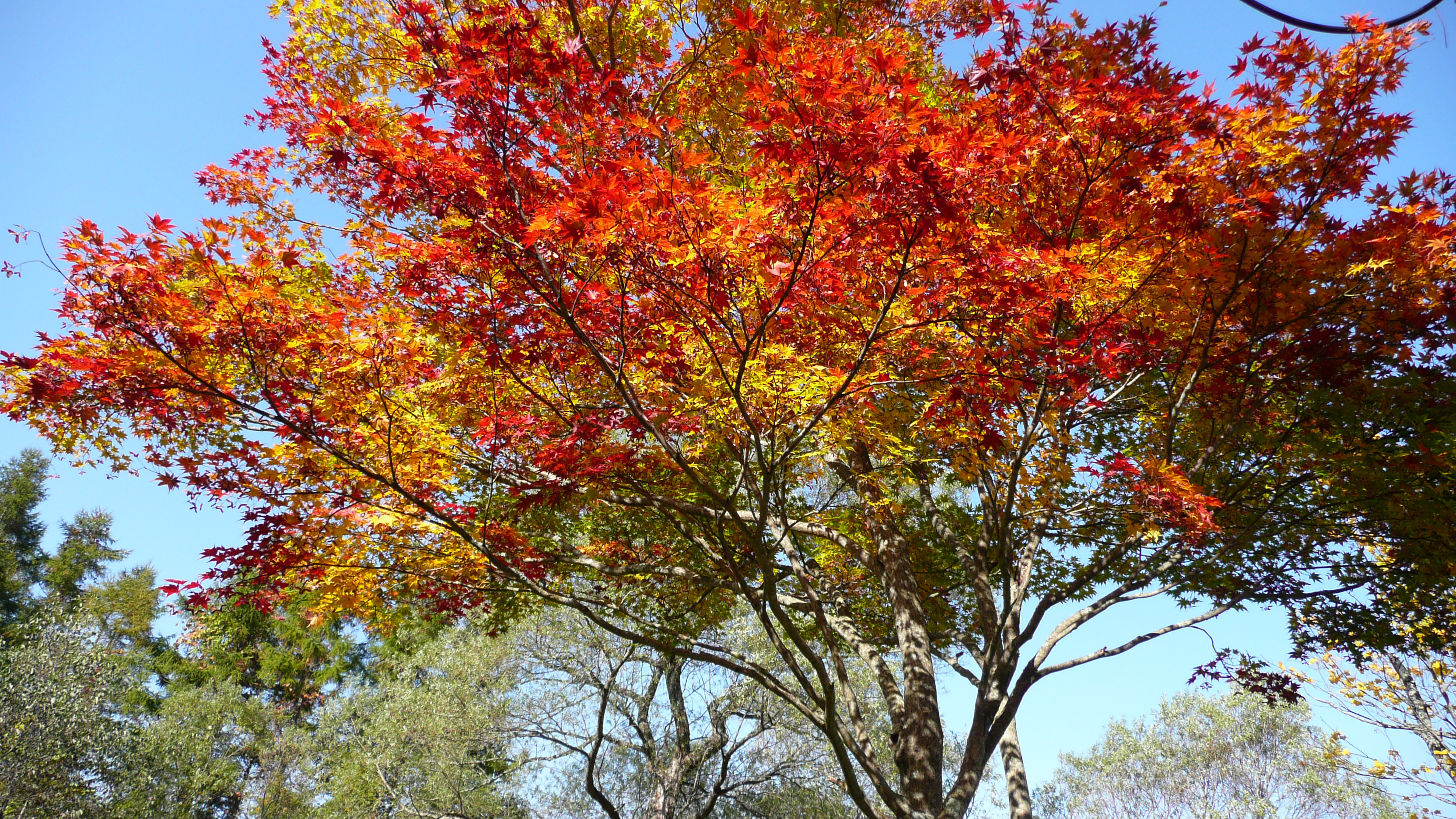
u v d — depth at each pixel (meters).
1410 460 5.91
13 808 14.63
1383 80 4.75
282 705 26.69
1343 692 12.41
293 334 4.67
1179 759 21.02
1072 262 4.48
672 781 15.39
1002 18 4.84
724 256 4.23
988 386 5.23
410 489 5.37
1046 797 20.14
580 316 4.96
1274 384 6.02
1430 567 6.48
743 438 5.52
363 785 15.89
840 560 9.06
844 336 5.32
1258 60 5.01
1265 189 5.16
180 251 4.45
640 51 6.75
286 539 5.34
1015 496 5.96
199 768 19.50
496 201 4.36
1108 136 4.94
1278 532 6.98
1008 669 5.92
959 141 3.97
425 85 4.34
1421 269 5.18
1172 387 6.09
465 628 17.12
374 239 4.91
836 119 3.66
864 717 14.28
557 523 7.82
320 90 6.78
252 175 5.67
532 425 5.41
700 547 7.56
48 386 4.37
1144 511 5.25
